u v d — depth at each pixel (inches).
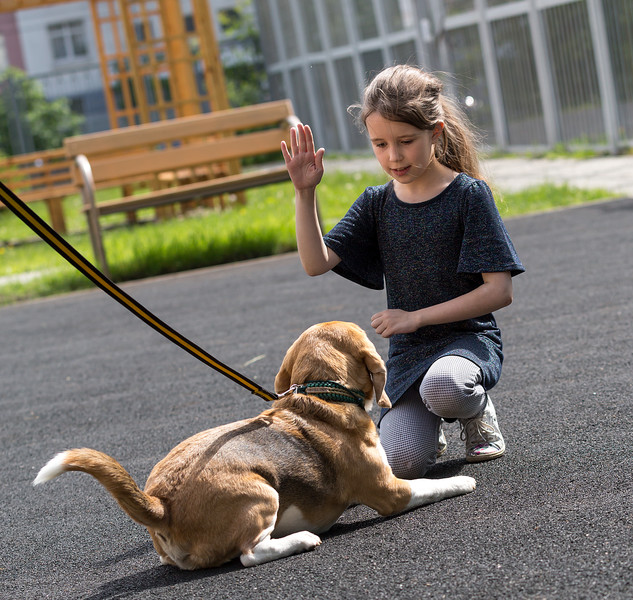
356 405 132.7
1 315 392.5
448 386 140.7
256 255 454.3
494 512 130.8
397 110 138.3
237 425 127.0
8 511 164.9
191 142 691.4
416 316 140.7
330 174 782.5
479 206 143.4
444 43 776.3
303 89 1111.6
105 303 386.0
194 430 198.1
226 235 479.2
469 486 141.2
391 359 153.4
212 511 118.2
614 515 123.4
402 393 147.7
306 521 126.6
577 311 255.9
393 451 146.2
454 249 146.1
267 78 1250.6
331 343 134.6
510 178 581.6
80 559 137.9
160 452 185.6
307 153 140.1
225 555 120.4
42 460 193.5
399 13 834.8
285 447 124.7
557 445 156.2
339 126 1024.2
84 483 175.9
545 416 172.9
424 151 141.5
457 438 172.6
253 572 118.3
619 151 607.2
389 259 151.1
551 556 113.3
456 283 147.3
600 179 517.3
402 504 134.0
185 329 310.7
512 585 106.8
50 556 140.8
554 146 669.3
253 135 504.7
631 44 573.3
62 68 1450.5
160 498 119.0
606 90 601.3
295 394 131.7
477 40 737.0
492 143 755.4
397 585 110.9
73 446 199.3
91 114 1325.0
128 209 449.4
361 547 124.0
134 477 171.3
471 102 198.8
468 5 733.9
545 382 194.9
